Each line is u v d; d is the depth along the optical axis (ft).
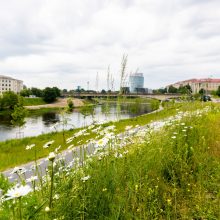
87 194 11.41
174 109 38.81
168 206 12.39
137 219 11.11
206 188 15.35
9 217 7.82
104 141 13.39
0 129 170.60
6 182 8.65
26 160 49.70
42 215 8.57
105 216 10.85
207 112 45.19
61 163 13.02
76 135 16.02
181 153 19.27
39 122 205.77
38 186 11.53
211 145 23.82
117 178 12.37
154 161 16.39
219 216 12.11
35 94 512.63
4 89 620.90
